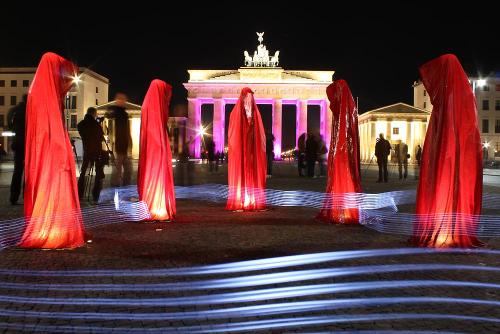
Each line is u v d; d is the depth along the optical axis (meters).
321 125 83.38
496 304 5.18
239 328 4.47
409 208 13.23
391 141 83.06
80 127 13.33
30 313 4.80
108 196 14.59
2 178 24.05
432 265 6.77
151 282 5.82
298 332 4.39
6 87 94.00
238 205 12.56
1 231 8.89
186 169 19.09
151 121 10.66
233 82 82.31
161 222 10.50
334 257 7.13
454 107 8.09
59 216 7.77
